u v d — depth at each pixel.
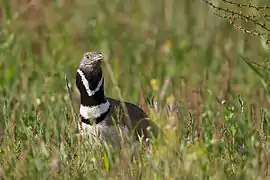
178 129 20.27
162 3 38.91
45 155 19.75
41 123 22.30
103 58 21.62
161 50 35.28
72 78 29.45
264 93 25.11
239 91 28.44
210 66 32.78
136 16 38.56
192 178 17.39
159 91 27.11
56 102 25.09
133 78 30.22
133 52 34.56
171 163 17.78
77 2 39.41
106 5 39.38
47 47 34.59
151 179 17.81
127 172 18.33
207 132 22.08
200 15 36.97
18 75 29.56
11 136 21.36
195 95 25.72
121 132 20.53
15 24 34.81
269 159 19.33
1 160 20.05
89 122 21.53
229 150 19.81
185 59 33.78
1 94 27.00
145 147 20.00
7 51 31.73
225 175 18.20
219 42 35.03
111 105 21.88
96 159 19.70
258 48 33.00
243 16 21.89
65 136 20.83
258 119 23.03
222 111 23.52
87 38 36.00
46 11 37.38
